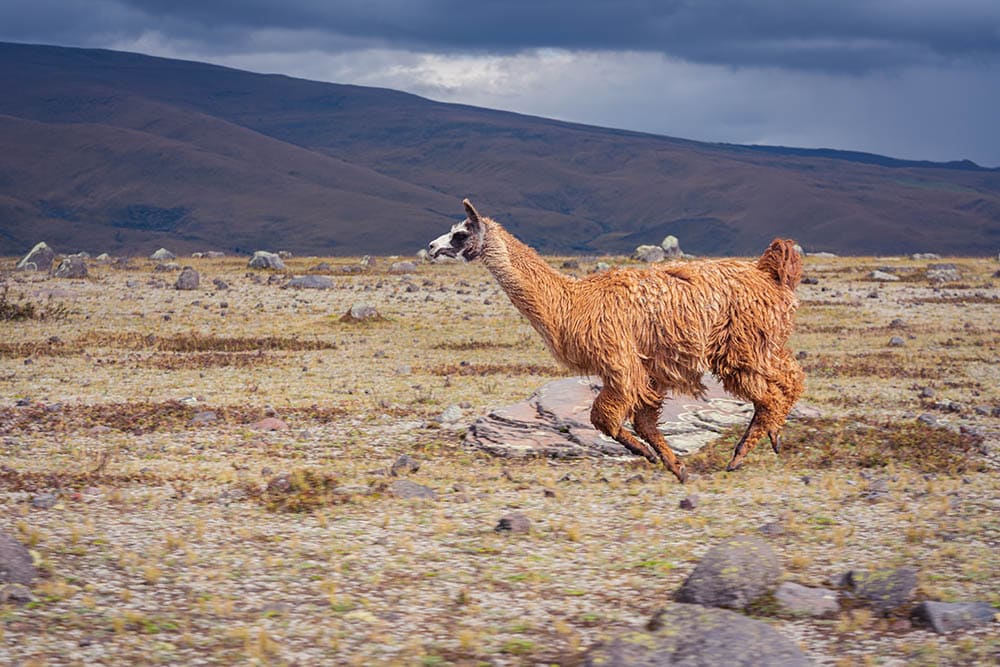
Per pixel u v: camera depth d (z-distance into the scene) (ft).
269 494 52.42
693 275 54.34
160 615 33.47
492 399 88.94
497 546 43.01
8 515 46.29
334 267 262.67
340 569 39.40
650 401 55.01
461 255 54.90
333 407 83.20
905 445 65.57
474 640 31.50
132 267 263.90
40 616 32.65
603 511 49.83
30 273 239.09
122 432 71.05
